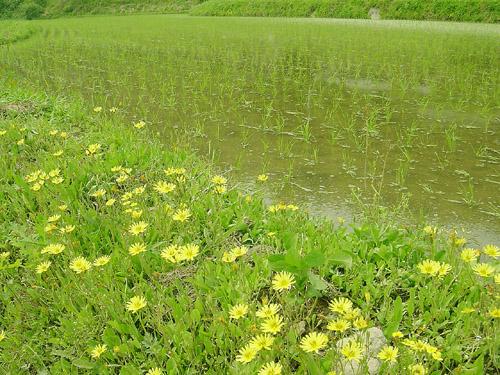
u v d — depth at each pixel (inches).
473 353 76.5
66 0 1264.8
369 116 223.6
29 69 368.8
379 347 77.9
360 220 124.3
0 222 131.4
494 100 245.9
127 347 81.1
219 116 237.0
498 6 606.2
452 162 171.6
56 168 152.9
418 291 97.2
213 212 126.2
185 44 481.4
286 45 448.8
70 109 234.4
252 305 83.0
